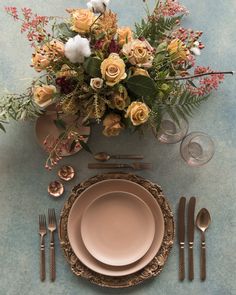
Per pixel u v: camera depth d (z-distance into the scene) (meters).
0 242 1.44
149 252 1.42
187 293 1.46
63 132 1.30
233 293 1.46
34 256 1.45
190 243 1.45
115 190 1.43
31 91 1.32
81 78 1.15
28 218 1.45
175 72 1.24
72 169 1.46
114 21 1.20
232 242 1.48
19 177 1.46
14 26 1.47
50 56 1.15
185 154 1.44
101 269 1.39
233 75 1.51
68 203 1.41
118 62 1.09
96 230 1.42
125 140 1.48
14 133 1.46
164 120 1.41
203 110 1.50
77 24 1.15
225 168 1.49
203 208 1.47
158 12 1.29
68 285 1.44
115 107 1.20
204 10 1.51
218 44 1.51
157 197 1.42
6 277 1.44
